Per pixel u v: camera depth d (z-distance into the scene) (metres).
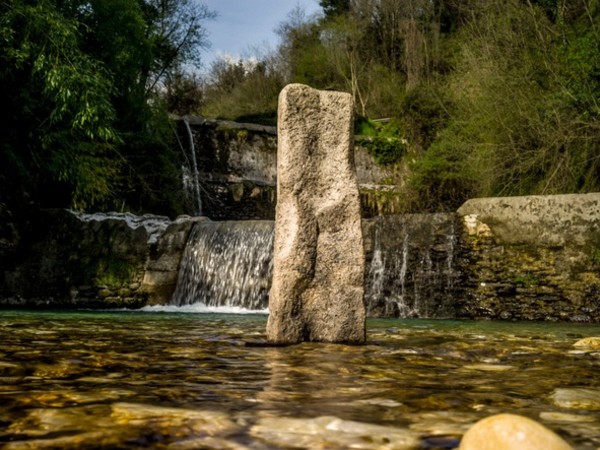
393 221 11.73
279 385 2.62
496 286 10.53
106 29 15.02
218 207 20.67
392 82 34.81
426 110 22.77
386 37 37.09
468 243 10.90
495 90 14.84
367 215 20.02
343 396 2.36
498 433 1.31
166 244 12.45
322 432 1.72
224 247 12.28
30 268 12.14
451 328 7.35
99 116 12.83
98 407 2.04
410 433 1.73
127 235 12.38
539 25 15.59
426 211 17.70
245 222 12.35
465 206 11.02
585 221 9.85
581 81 13.05
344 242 4.46
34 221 12.40
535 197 10.34
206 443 1.59
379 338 5.21
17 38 12.06
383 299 11.64
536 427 1.31
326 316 4.40
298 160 4.43
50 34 11.92
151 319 8.05
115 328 6.07
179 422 1.82
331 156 4.51
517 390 2.56
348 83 36.38
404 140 24.83
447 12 33.16
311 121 4.49
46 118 12.77
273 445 1.58
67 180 13.45
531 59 15.02
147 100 18.39
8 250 11.98
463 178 16.61
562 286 9.95
